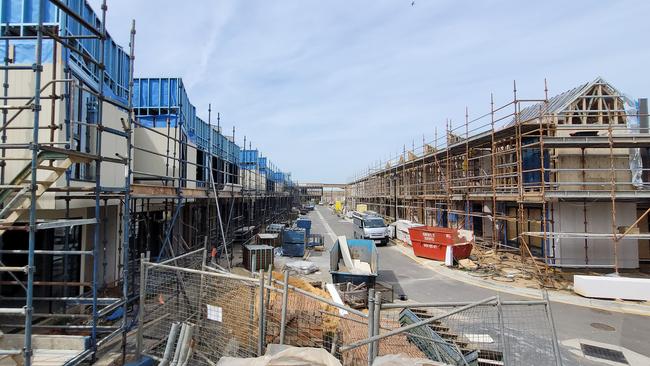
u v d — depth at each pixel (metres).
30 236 4.49
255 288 6.06
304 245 20.83
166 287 6.88
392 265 18.56
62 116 7.35
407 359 4.25
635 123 18.14
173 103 14.43
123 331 6.32
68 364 5.08
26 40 7.85
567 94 18.92
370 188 56.03
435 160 25.73
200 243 16.22
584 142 14.95
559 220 16.34
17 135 7.26
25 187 4.68
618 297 11.95
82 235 9.55
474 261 18.06
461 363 5.80
